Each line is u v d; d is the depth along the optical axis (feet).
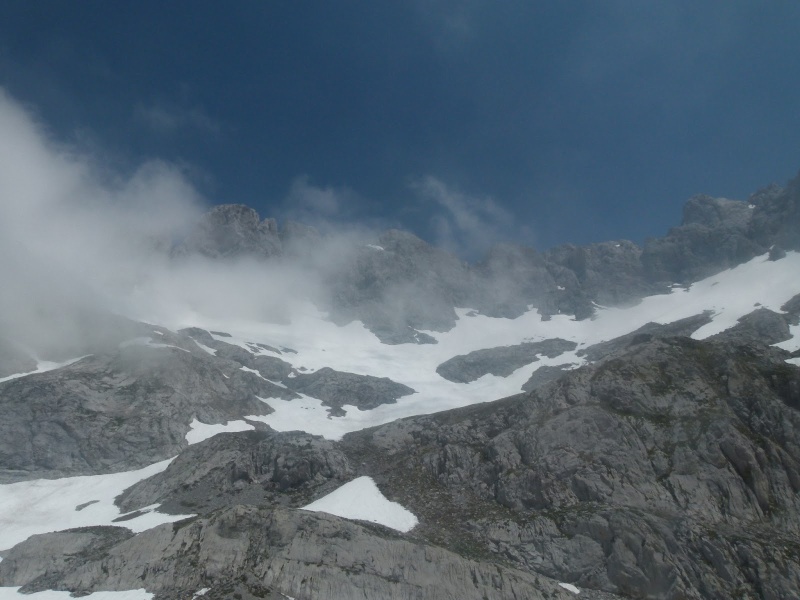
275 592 192.65
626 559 195.21
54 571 222.48
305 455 295.69
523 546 212.64
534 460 253.03
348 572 198.29
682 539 195.11
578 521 212.02
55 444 346.54
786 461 220.23
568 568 200.95
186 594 192.34
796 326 454.81
